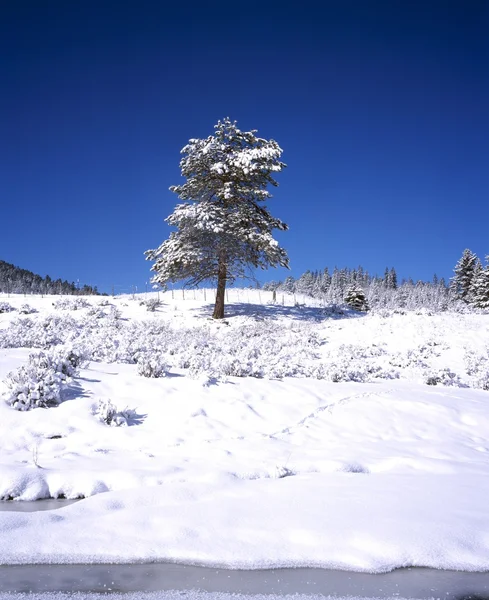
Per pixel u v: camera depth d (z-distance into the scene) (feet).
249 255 84.58
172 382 31.09
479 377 47.29
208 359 40.04
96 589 8.95
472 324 78.13
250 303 100.48
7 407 23.43
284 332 74.95
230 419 26.50
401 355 59.98
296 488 15.20
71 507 12.91
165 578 9.44
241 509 12.84
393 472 18.22
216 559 10.02
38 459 18.54
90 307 82.99
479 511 12.87
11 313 75.66
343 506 13.12
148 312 85.56
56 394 24.94
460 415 31.30
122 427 23.44
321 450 21.70
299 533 11.20
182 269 83.71
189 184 86.33
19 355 34.06
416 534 11.14
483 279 168.14
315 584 9.32
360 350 62.13
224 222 79.46
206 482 15.88
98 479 16.08
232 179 86.89
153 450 20.74
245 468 17.81
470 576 9.71
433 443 25.05
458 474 17.79
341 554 10.24
